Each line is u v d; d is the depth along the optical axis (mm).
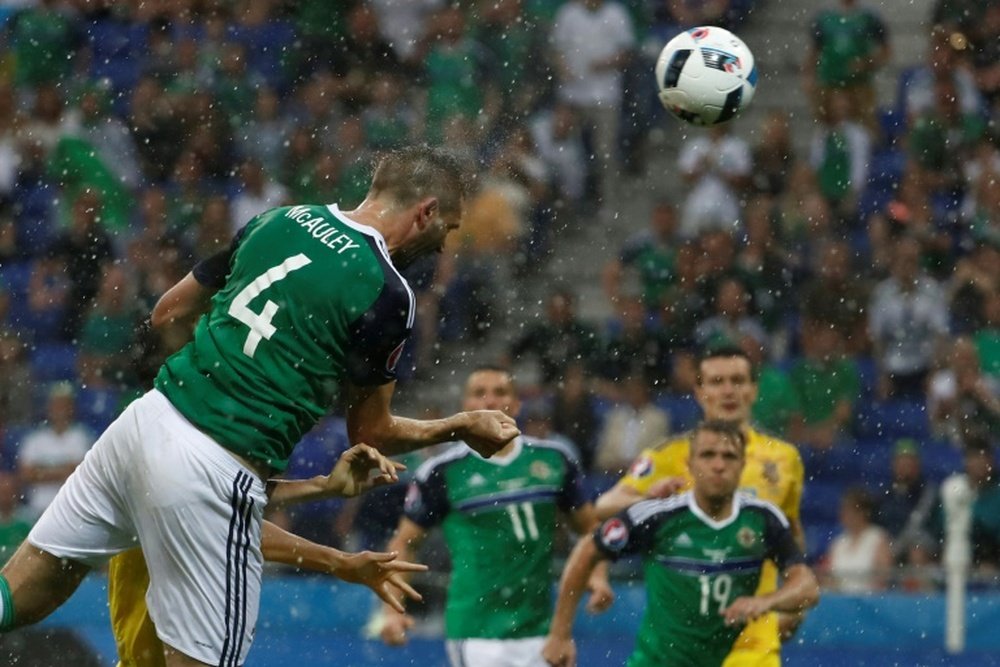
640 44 54594
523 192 50000
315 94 53094
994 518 40562
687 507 26250
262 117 52625
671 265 48031
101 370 46312
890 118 54219
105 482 17469
